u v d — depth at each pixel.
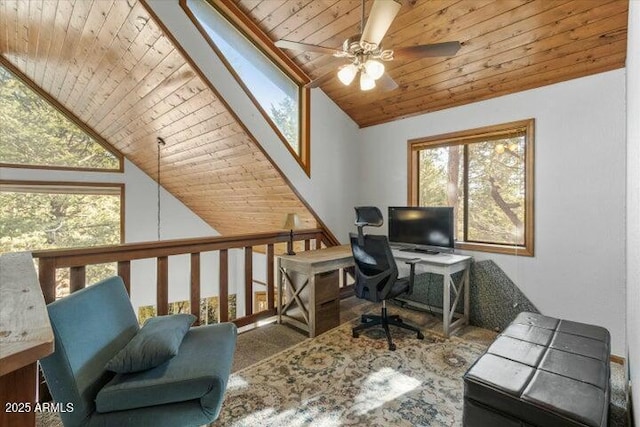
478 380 1.52
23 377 0.82
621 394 2.08
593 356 1.70
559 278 2.75
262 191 3.96
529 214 2.89
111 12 2.33
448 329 2.91
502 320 3.07
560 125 2.71
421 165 3.81
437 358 2.53
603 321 2.53
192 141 3.60
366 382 2.19
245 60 3.14
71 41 2.89
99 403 1.31
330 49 1.99
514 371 1.57
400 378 2.24
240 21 2.99
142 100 3.27
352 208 4.27
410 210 3.49
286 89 3.58
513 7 2.27
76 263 2.05
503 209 3.16
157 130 3.72
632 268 1.57
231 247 2.98
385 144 4.06
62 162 4.54
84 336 1.45
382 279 2.77
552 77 2.71
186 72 2.61
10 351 0.71
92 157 4.78
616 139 2.45
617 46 2.30
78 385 1.31
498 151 3.18
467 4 2.34
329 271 3.16
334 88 3.75
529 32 2.41
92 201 4.88
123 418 1.32
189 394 1.37
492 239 3.24
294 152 3.53
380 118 4.05
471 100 3.25
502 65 2.77
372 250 2.80
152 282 5.39
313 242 4.17
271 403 1.96
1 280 1.29
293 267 3.13
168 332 1.66
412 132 3.78
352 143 4.26
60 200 4.63
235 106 2.85
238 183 4.08
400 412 1.88
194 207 5.64
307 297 3.04
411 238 3.49
